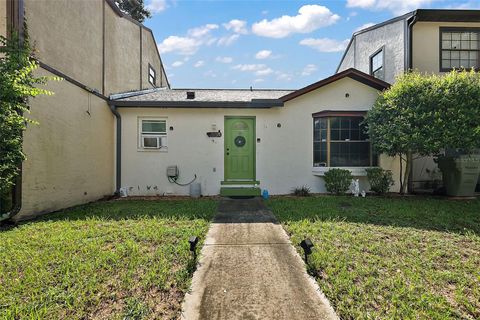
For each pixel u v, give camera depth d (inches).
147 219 189.6
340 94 319.9
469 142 248.5
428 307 87.6
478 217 195.2
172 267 114.7
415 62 345.1
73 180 246.2
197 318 84.3
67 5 240.1
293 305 91.1
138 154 320.8
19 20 185.0
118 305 88.4
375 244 140.4
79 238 146.6
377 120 286.7
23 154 176.9
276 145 322.3
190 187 315.0
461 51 350.6
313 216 198.7
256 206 244.5
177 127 322.0
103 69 308.0
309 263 118.3
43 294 92.5
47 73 211.9
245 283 104.9
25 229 163.6
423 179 331.3
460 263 119.2
